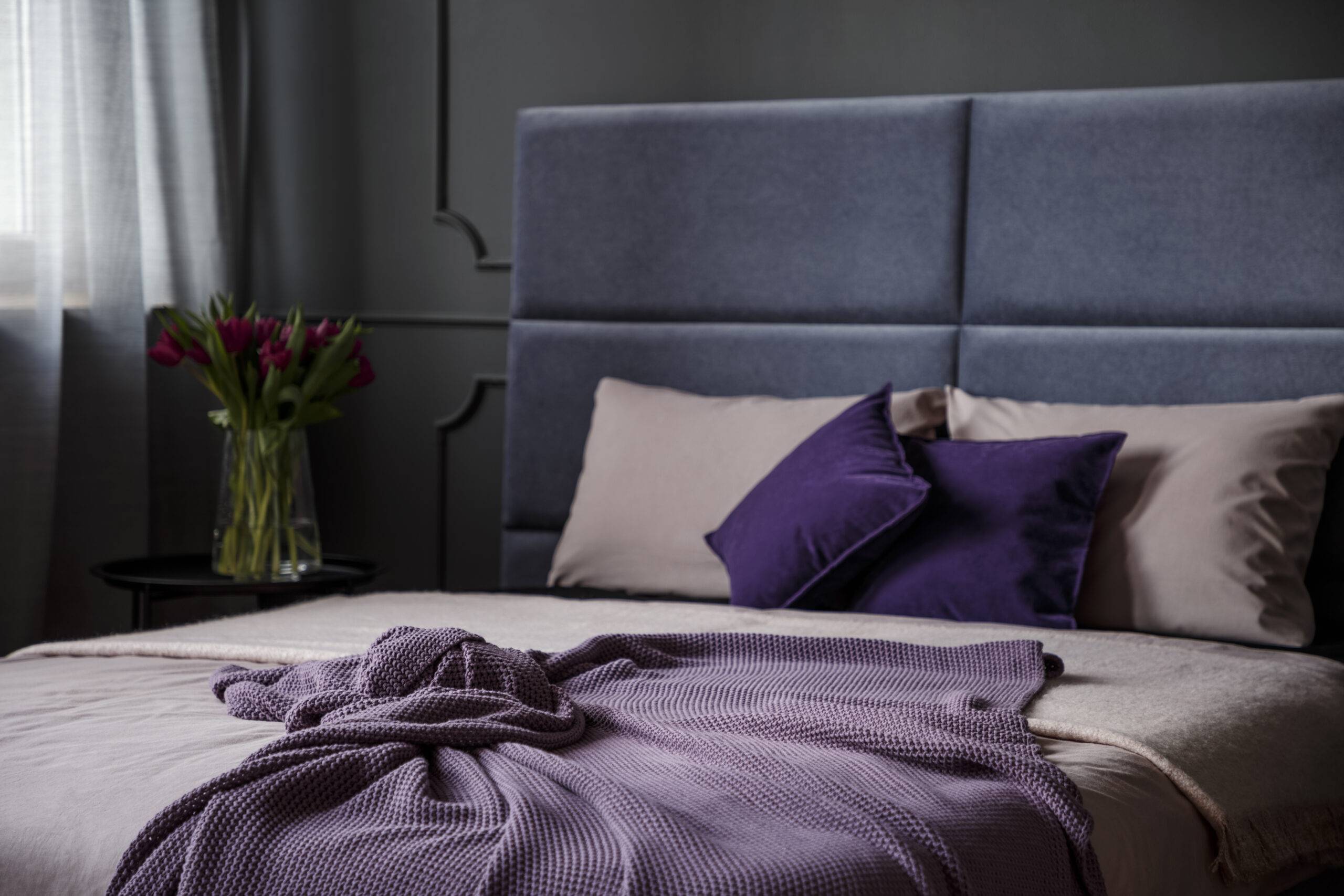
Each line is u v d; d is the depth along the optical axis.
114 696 1.59
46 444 2.96
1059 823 1.22
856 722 1.33
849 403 2.75
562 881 0.98
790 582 2.36
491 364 3.51
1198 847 1.42
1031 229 2.86
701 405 2.89
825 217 3.02
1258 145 2.69
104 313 3.17
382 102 3.57
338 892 1.02
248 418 2.77
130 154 3.20
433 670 1.42
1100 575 2.37
